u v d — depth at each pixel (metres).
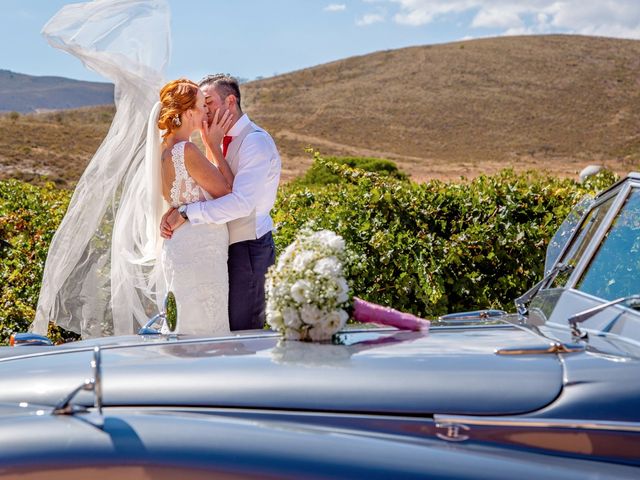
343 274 2.50
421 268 6.76
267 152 4.27
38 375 2.24
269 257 4.30
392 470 1.69
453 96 117.00
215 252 4.07
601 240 2.72
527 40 136.12
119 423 1.80
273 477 1.67
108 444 1.73
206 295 4.05
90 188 4.93
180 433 1.77
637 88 114.69
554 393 1.97
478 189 7.52
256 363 2.16
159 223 4.27
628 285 2.46
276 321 2.45
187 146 4.06
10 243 7.73
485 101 114.56
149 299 4.81
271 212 8.08
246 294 4.24
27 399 2.12
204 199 4.12
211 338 2.55
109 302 4.98
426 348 2.24
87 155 58.47
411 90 120.62
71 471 1.69
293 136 102.50
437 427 1.91
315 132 106.62
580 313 2.34
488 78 121.94
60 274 4.98
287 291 2.44
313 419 1.93
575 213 3.10
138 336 2.82
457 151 98.81
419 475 1.68
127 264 4.78
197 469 1.69
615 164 87.19
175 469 1.69
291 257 2.51
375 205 7.14
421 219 7.10
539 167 84.25
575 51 129.25
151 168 4.21
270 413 1.95
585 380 2.00
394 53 138.75
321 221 7.17
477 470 1.71
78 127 71.25
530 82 119.19
